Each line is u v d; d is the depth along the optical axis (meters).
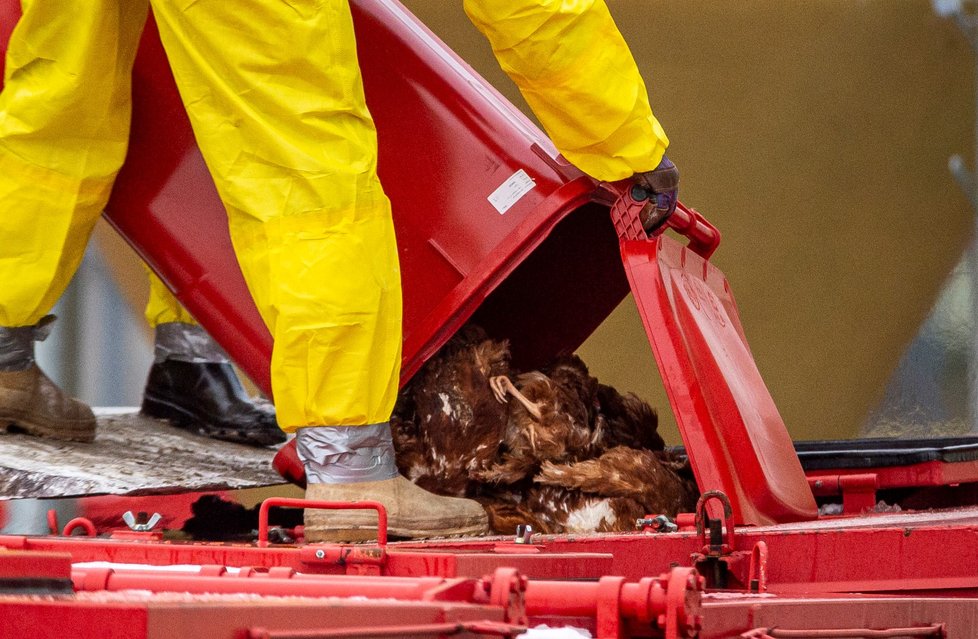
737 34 35.69
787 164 35.47
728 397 11.70
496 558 7.12
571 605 5.35
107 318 30.75
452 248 12.39
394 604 4.62
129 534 8.66
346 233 10.67
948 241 35.16
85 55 11.95
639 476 12.01
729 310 14.57
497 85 33.88
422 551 7.38
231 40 10.61
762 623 5.99
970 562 8.77
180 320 17.67
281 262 10.70
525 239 12.23
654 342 11.44
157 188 12.89
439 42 13.27
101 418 17.22
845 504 13.79
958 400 34.31
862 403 34.72
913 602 7.21
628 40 35.56
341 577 5.62
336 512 10.76
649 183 11.98
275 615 4.09
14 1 12.85
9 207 12.28
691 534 9.07
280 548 7.52
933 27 35.59
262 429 17.36
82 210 12.60
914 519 10.19
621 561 9.06
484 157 12.59
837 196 35.41
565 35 11.12
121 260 30.88
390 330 11.02
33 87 12.10
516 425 12.26
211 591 5.41
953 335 34.66
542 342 15.75
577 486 11.87
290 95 10.61
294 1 10.38
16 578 4.37
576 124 11.64
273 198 10.77
